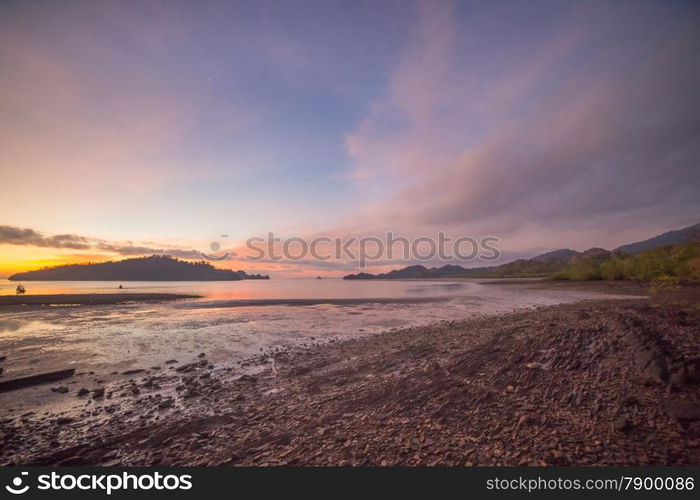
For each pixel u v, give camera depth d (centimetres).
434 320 2139
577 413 575
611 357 805
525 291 4691
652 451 456
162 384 973
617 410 568
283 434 610
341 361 1145
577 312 1495
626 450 463
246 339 1623
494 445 505
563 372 765
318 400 780
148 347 1464
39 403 836
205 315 2539
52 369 1141
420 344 1274
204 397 851
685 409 527
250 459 529
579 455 461
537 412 593
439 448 511
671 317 1055
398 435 565
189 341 1584
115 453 580
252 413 727
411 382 830
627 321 1026
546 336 1041
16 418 746
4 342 1577
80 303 3481
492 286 6888
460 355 1016
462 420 599
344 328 1902
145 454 571
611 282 4994
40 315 2584
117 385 972
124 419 729
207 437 621
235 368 1134
